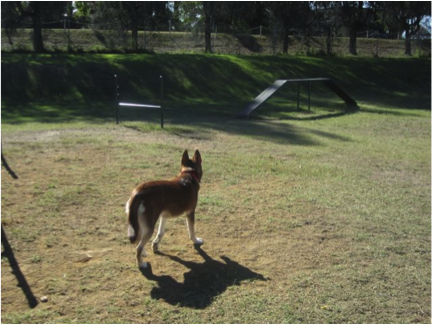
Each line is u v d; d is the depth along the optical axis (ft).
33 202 21.52
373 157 35.27
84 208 21.17
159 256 16.74
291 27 120.78
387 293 14.82
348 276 15.75
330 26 122.83
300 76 94.73
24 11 95.25
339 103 73.00
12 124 44.91
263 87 86.99
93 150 32.24
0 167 27.14
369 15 121.90
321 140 41.60
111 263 15.87
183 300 13.80
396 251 18.04
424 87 96.12
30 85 73.46
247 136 41.37
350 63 105.29
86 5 118.01
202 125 46.14
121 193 23.53
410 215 22.29
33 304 13.17
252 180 27.32
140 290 14.26
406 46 132.16
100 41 117.19
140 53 101.86
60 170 27.04
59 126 42.78
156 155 31.50
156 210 15.47
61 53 95.40
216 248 17.65
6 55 86.38
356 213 22.25
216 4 111.34
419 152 37.65
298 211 22.18
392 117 58.08
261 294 14.34
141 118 50.47
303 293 14.55
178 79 83.92
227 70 90.74
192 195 16.99
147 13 108.68
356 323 13.15
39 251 16.60
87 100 70.44
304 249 17.85
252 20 139.54
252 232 19.34
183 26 132.98
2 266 15.35
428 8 119.44
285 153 35.04
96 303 13.38
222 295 14.17
